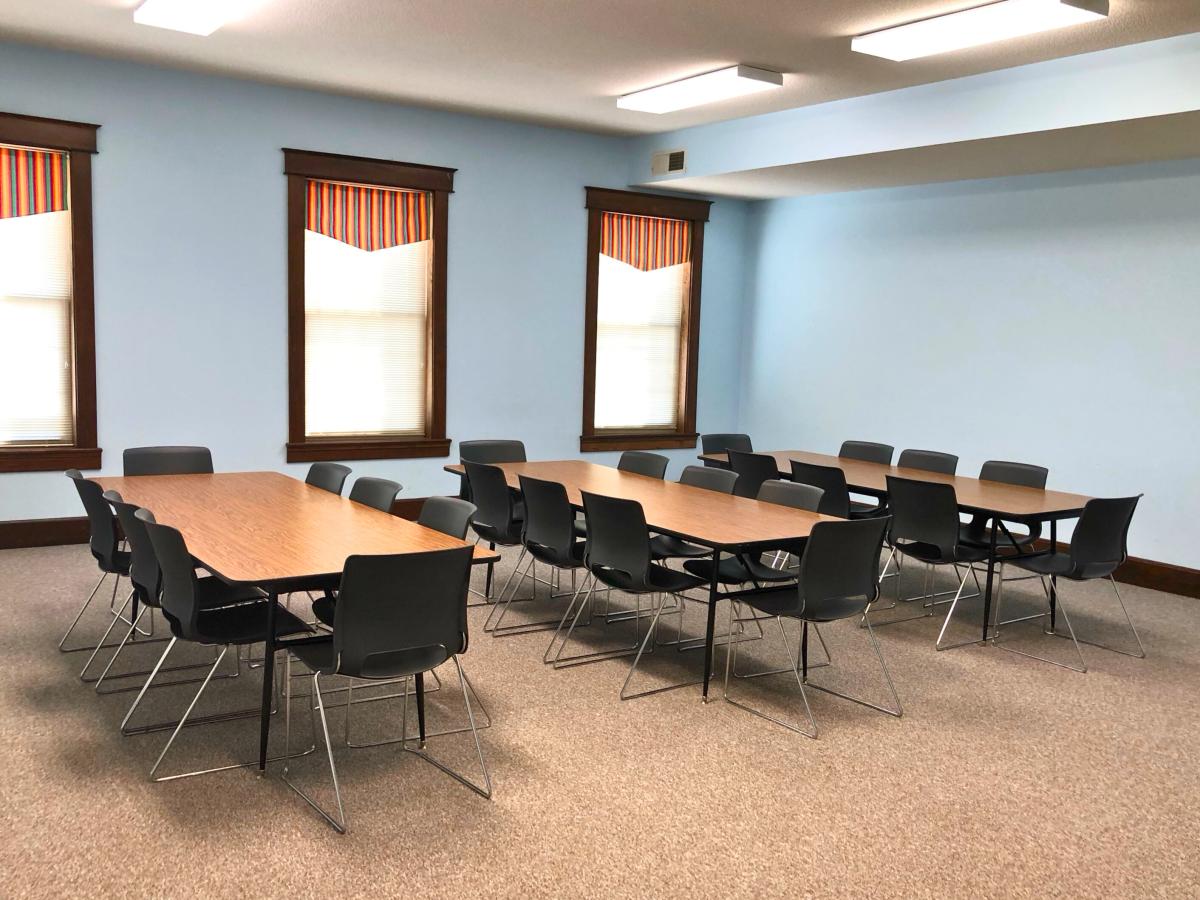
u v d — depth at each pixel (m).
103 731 3.49
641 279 8.50
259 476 5.12
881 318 7.80
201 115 6.33
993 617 5.45
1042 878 2.73
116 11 5.03
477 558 3.13
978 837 2.95
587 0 4.54
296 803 3.00
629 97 6.37
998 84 5.36
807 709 3.70
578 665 4.43
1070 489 6.62
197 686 3.96
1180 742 3.74
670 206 8.41
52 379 6.18
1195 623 5.43
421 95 6.68
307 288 6.94
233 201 6.50
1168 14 4.31
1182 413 6.01
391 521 3.93
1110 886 2.71
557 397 8.05
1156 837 2.99
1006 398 6.96
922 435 7.55
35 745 3.35
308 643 3.20
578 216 7.93
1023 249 6.79
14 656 4.24
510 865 2.69
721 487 5.25
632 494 4.95
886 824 3.01
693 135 7.45
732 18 4.72
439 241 7.29
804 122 6.50
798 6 4.51
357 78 6.25
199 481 4.89
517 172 7.58
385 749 3.43
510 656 4.52
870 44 4.82
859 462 6.52
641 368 8.64
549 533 4.64
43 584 5.36
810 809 3.09
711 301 8.88
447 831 2.87
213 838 2.78
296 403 6.87
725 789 3.21
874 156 6.17
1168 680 4.45
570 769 3.32
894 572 6.53
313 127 6.71
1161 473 6.14
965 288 7.18
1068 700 4.16
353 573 2.83
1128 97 4.80
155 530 3.19
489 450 6.12
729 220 8.88
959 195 7.18
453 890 2.56
